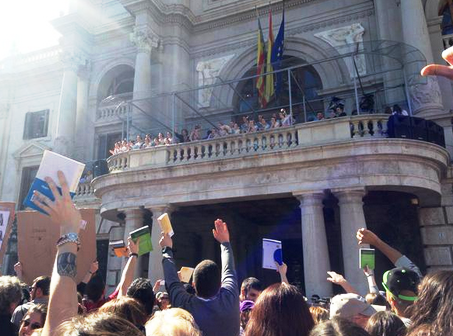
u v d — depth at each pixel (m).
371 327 2.95
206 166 13.87
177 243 18.77
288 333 2.63
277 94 18.97
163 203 14.34
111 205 15.18
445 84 17.03
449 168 14.11
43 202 2.68
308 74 21.02
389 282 3.95
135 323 3.35
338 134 12.84
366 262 6.03
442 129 14.08
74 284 2.48
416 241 14.87
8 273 21.80
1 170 27.39
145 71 20.95
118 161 15.66
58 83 27.52
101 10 25.61
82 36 24.55
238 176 13.56
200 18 23.00
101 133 24.14
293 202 15.89
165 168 14.38
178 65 22.02
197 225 19.09
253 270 19.62
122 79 25.03
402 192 14.01
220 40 22.61
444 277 2.29
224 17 22.52
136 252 5.59
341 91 19.25
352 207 12.09
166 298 6.82
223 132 16.55
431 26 18.17
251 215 18.66
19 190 26.25
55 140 22.95
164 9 22.36
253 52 21.77
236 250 18.41
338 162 12.44
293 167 12.93
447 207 14.34
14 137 27.83
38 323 3.91
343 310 3.55
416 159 12.37
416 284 3.84
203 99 22.00
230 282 3.93
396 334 2.85
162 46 22.19
